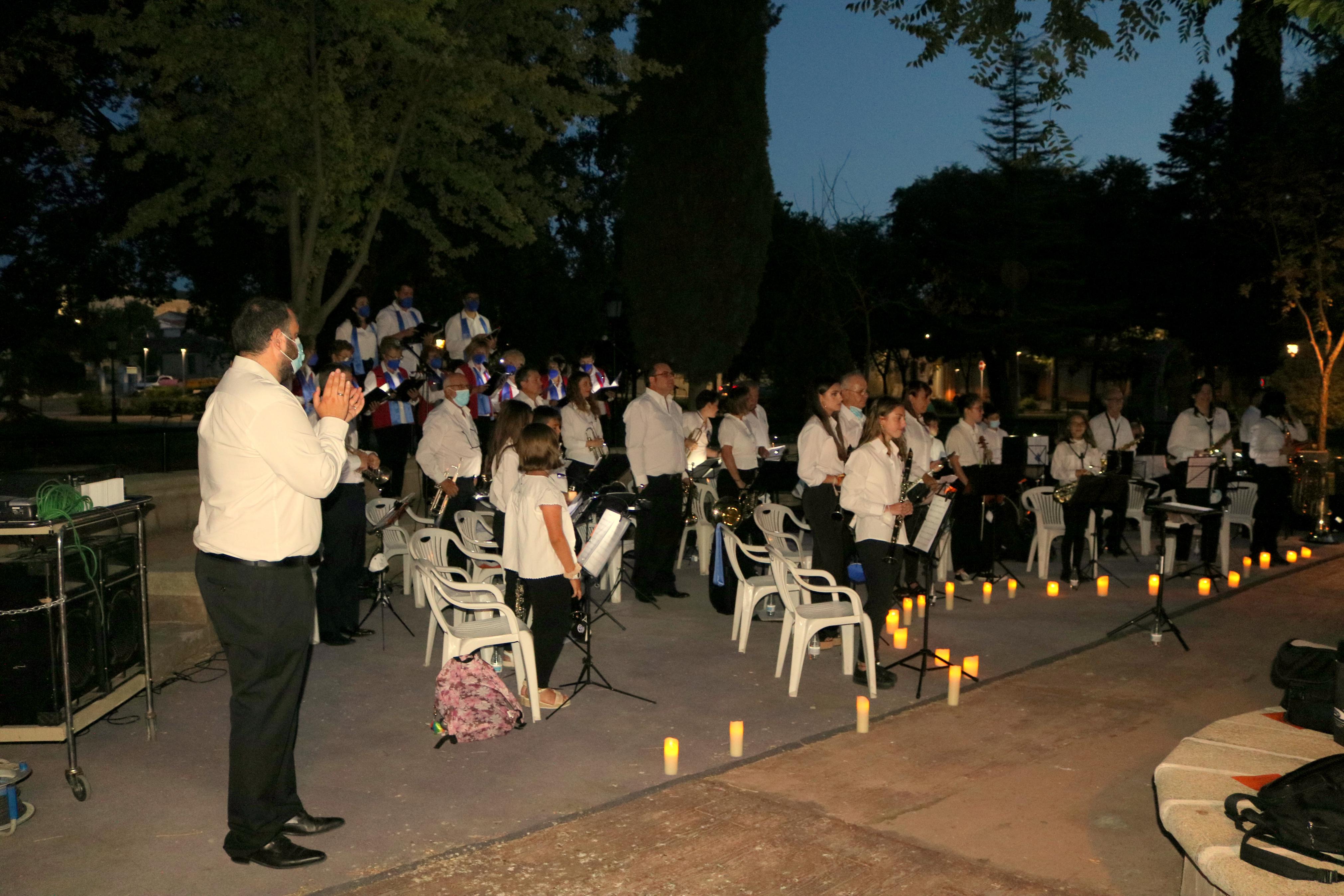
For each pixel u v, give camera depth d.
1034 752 5.51
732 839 4.39
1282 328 28.17
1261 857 3.36
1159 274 34.62
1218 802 3.92
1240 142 28.06
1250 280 30.66
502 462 6.97
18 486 4.96
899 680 6.89
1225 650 7.75
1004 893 3.95
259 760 4.10
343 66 11.19
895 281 39.19
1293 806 3.54
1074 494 9.26
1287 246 22.95
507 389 12.28
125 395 49.66
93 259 17.23
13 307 16.97
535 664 6.03
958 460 9.45
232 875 4.06
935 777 5.13
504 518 7.98
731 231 17.14
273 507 4.07
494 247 23.00
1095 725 5.97
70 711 4.78
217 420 4.04
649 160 17.20
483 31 12.31
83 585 5.09
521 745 5.57
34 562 4.85
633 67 12.91
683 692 6.57
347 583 7.77
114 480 5.40
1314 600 9.64
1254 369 32.41
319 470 4.04
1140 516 11.82
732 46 16.86
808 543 11.26
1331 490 13.69
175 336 59.00
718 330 17.38
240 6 10.55
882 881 4.03
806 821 4.58
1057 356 37.38
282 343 4.21
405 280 20.41
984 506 10.16
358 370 12.61
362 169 11.53
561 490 6.09
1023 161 9.32
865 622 6.50
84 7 13.01
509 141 19.00
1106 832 4.50
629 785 4.99
